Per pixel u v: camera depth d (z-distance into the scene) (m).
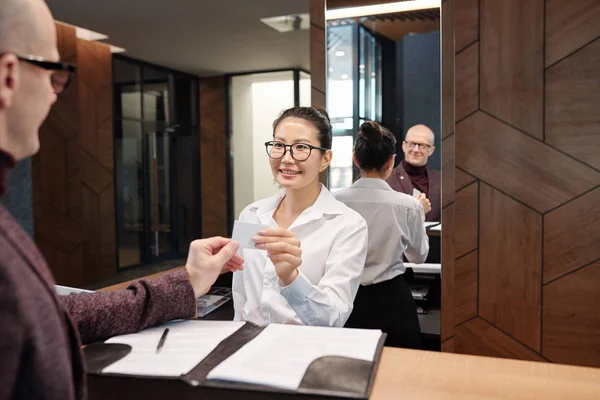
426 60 2.71
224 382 0.82
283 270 1.31
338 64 2.86
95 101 7.20
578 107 2.42
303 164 1.58
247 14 5.78
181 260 9.24
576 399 0.83
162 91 8.89
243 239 1.31
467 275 2.66
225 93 9.39
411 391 0.85
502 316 2.60
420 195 2.72
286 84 9.00
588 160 2.41
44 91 0.62
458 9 2.61
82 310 1.01
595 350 2.45
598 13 2.37
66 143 6.68
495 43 2.55
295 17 5.96
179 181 9.63
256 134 9.30
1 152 0.58
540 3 2.46
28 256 0.52
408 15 2.73
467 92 2.62
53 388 0.51
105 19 5.99
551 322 2.51
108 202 7.49
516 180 2.54
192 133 9.58
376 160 2.46
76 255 6.85
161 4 5.49
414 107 2.73
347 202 2.43
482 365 0.98
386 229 2.36
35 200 6.28
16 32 0.58
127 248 8.36
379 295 2.34
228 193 9.55
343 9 2.83
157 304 1.10
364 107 2.80
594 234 2.42
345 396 0.77
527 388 0.87
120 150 8.05
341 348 0.98
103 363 0.89
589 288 2.44
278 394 0.79
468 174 2.63
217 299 1.97
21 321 0.47
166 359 0.91
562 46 2.43
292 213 1.74
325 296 1.37
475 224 2.63
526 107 2.51
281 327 1.11
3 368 0.46
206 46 7.34
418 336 2.44
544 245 2.51
